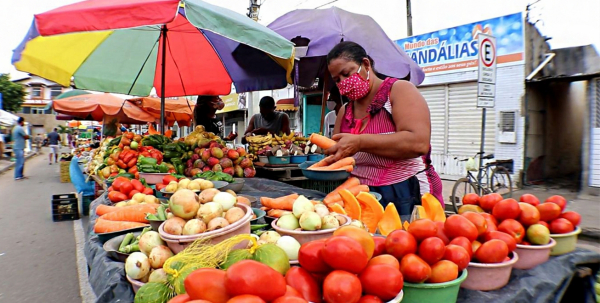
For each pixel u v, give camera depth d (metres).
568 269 1.70
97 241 2.08
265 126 6.92
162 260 1.43
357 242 1.14
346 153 2.12
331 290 1.05
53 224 6.51
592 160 8.41
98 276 1.63
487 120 9.70
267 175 5.15
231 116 20.17
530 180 9.43
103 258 1.74
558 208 1.84
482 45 5.95
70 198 6.90
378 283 1.10
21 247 5.25
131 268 1.41
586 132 8.51
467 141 10.15
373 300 1.10
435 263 1.32
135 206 2.23
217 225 1.48
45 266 4.51
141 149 4.39
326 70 6.04
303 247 1.19
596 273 1.90
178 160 4.20
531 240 1.72
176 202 1.51
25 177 13.80
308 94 13.51
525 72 8.94
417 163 2.44
